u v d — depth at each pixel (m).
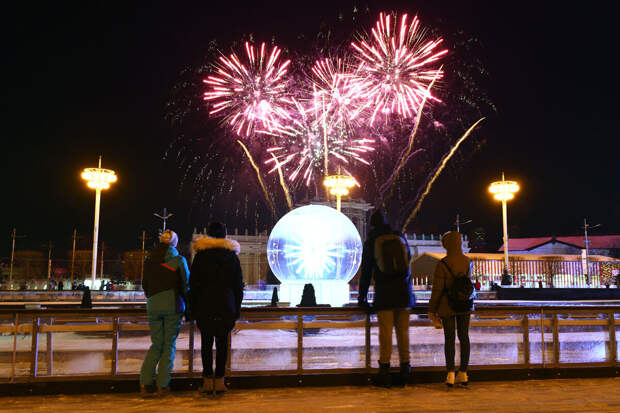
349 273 15.15
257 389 5.36
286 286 14.99
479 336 7.49
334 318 5.67
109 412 4.46
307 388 5.41
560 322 6.11
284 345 7.02
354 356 6.77
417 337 7.58
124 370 5.80
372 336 7.29
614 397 5.07
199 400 4.89
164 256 5.25
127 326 5.37
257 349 7.00
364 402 4.83
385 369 5.41
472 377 5.76
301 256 14.84
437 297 5.47
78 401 4.86
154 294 5.13
